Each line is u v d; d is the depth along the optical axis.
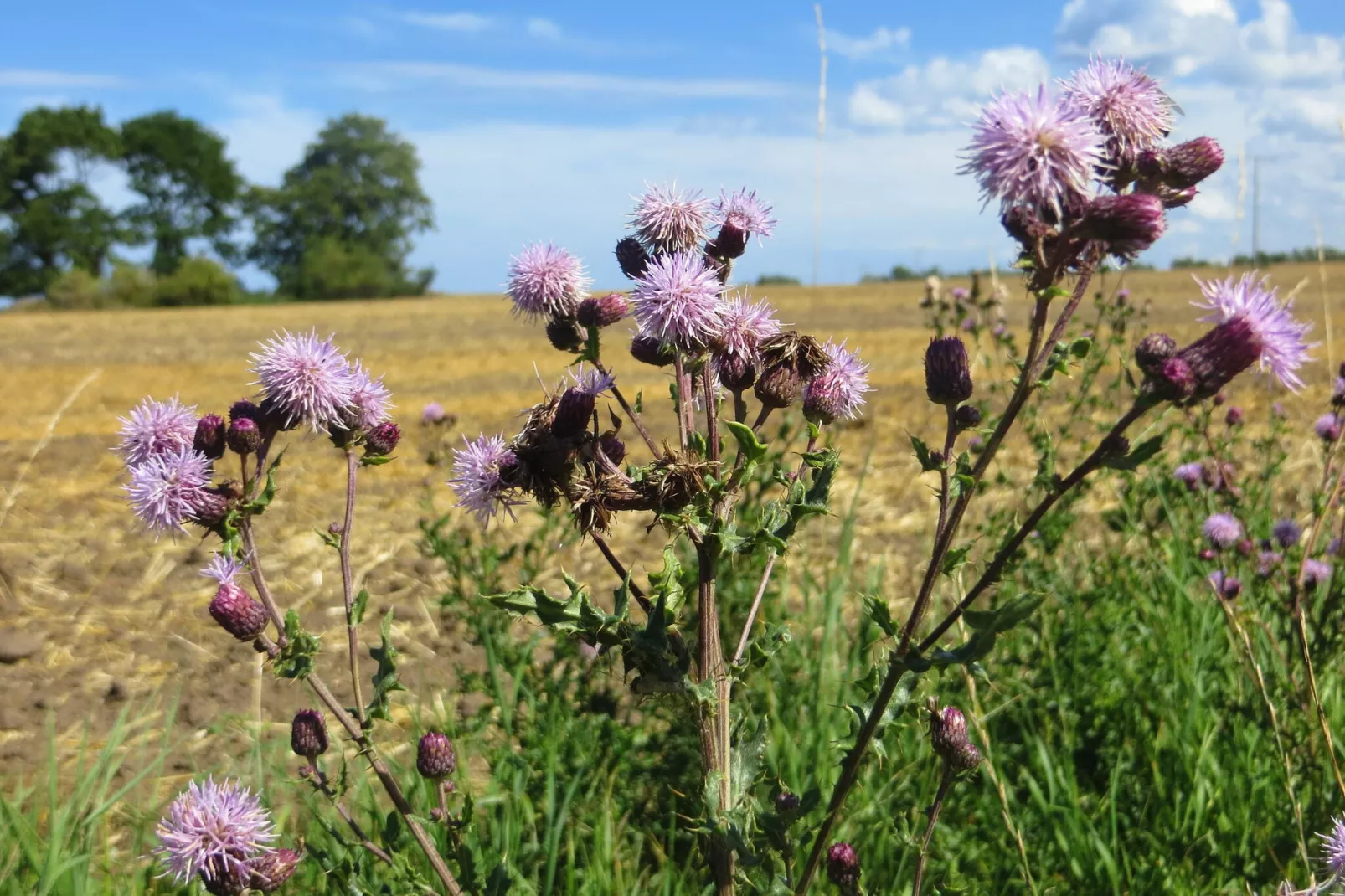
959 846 3.77
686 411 2.46
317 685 2.44
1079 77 2.28
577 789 3.93
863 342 24.92
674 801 3.89
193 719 4.98
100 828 4.00
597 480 2.39
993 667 4.57
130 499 2.53
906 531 7.61
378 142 104.69
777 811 2.40
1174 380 2.05
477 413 15.62
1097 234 2.02
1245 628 4.23
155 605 6.64
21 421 15.61
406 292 104.88
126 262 81.12
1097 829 3.89
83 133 86.88
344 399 2.55
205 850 2.39
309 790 3.88
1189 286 37.31
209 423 2.56
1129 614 5.00
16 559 7.48
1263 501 6.02
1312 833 3.56
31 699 5.25
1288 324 2.13
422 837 2.48
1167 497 5.39
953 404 2.30
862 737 2.25
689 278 2.37
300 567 7.17
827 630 4.56
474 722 4.25
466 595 5.07
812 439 2.53
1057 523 5.01
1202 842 3.73
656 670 2.31
